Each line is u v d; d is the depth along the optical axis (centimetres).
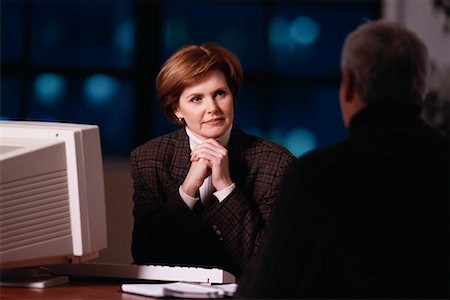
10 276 303
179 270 300
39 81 851
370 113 224
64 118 853
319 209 216
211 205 332
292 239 217
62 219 286
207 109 319
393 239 215
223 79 321
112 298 273
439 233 218
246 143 340
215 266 327
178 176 340
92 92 855
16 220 280
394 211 216
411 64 223
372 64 222
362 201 216
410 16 809
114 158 834
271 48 855
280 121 855
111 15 862
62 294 281
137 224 340
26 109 849
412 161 219
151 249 329
